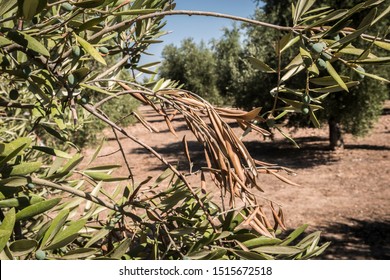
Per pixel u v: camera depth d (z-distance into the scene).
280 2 11.86
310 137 16.36
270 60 12.33
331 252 5.33
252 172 1.00
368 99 10.66
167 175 1.41
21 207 0.88
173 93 1.05
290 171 1.10
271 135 1.06
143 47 1.36
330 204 7.46
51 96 0.92
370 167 10.31
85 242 1.47
